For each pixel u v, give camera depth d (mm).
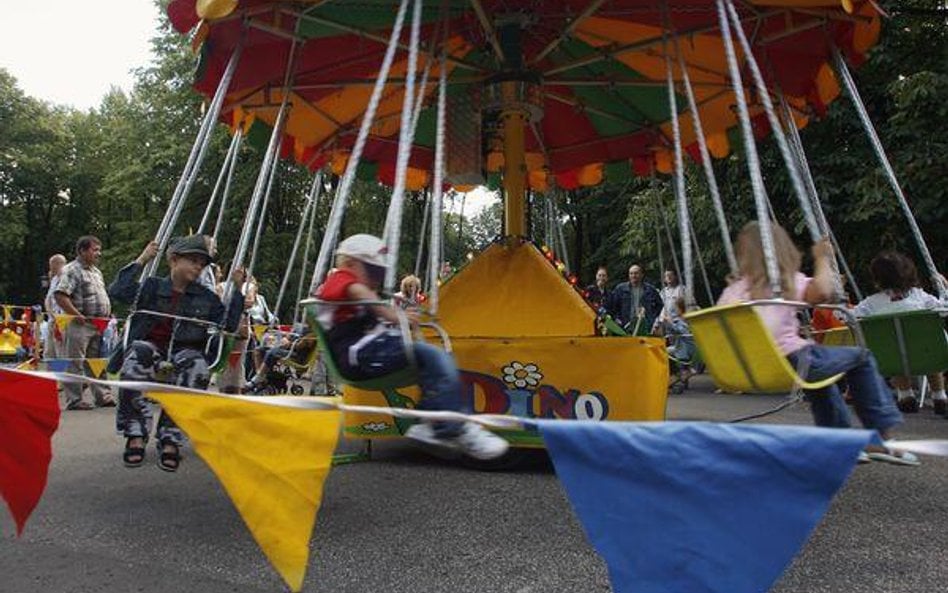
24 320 17578
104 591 3492
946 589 3371
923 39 12430
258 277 28844
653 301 11898
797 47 6875
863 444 1966
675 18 6992
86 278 9812
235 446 2543
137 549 4109
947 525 4371
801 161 6070
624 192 22484
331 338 3461
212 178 29938
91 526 4539
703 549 2016
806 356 3482
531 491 5273
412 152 10273
